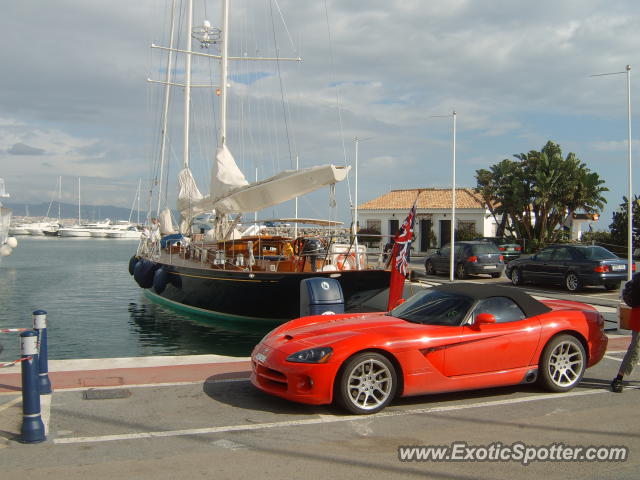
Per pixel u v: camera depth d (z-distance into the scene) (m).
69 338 13.73
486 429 5.38
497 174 34.28
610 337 10.09
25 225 126.19
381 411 5.90
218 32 23.14
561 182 31.83
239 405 6.09
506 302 6.55
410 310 6.82
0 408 5.82
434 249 40.06
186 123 24.12
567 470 4.45
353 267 13.98
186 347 12.59
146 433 5.23
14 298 21.72
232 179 15.52
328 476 4.31
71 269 37.06
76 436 5.14
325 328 6.44
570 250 18.08
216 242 16.66
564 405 6.12
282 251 14.55
